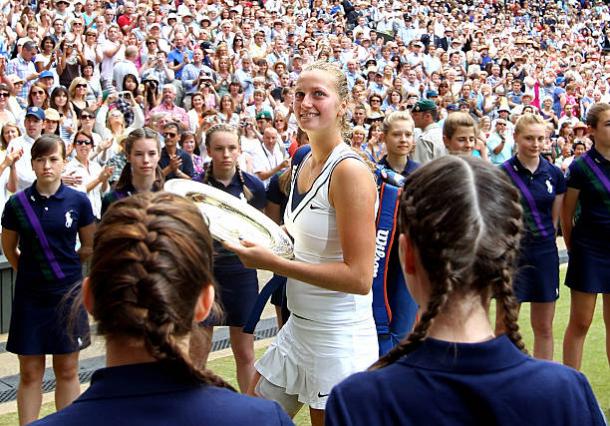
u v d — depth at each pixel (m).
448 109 11.64
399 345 1.39
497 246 1.35
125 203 1.34
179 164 6.12
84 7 13.12
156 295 1.25
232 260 4.07
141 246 1.27
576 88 17.22
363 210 2.51
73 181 6.38
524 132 4.31
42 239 3.64
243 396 1.35
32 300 3.65
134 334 1.27
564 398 1.33
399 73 16.38
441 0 23.36
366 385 1.37
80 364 5.04
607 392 4.51
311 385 2.72
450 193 1.36
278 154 9.20
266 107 11.12
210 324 2.62
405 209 1.42
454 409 1.32
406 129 4.66
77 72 10.67
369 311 2.77
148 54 11.95
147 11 13.99
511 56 19.94
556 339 5.63
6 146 6.71
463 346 1.34
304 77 2.67
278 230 2.77
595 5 27.92
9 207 3.70
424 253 1.38
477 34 20.52
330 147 2.67
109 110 8.57
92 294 1.30
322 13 19.14
